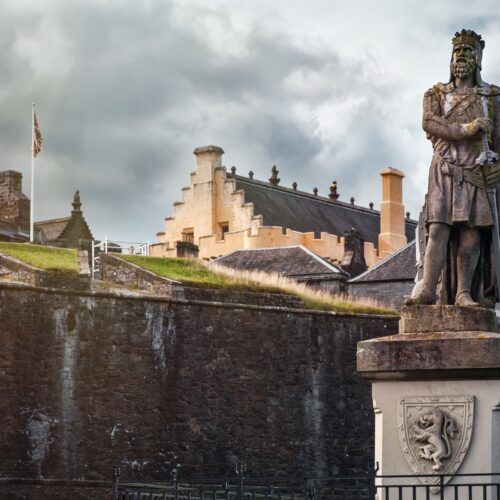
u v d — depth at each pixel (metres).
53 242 64.75
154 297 34.59
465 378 11.46
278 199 73.69
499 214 12.05
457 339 11.40
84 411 33.03
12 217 62.50
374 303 43.53
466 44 12.18
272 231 67.25
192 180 72.94
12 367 32.09
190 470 34.47
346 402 37.59
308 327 37.28
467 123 11.97
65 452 32.59
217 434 35.12
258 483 34.00
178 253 58.91
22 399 32.16
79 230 67.38
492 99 12.10
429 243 11.98
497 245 11.92
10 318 32.19
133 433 33.75
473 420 11.41
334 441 37.12
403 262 49.59
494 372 11.30
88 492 32.31
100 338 33.59
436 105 12.16
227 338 35.78
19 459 31.89
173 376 34.69
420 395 11.63
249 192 72.38
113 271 38.62
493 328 11.73
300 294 38.50
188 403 34.81
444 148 12.09
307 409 36.81
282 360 36.59
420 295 11.87
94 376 33.34
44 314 32.78
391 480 11.67
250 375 36.00
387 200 72.19
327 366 37.44
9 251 36.03
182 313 35.12
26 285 32.50
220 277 38.12
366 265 61.53
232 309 36.00
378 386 11.83
